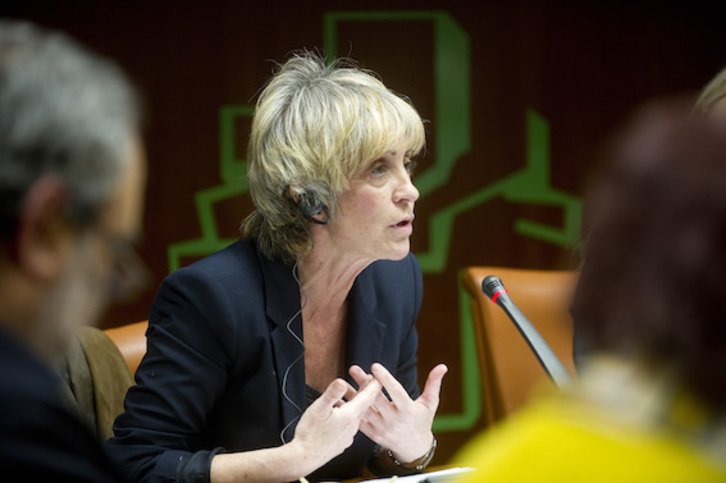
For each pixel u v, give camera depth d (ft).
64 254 7.02
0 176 6.61
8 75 6.79
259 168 16.96
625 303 6.25
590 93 39.52
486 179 39.42
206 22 37.40
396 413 16.40
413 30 38.40
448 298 39.70
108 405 19.16
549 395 6.87
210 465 15.28
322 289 17.67
